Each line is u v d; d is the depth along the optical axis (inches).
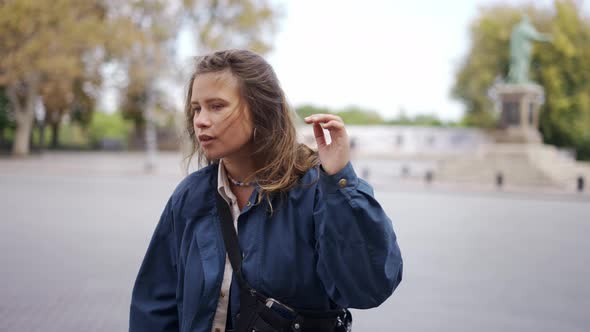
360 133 1685.5
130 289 226.8
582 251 332.5
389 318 201.2
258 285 61.1
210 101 60.5
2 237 329.7
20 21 1041.5
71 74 1134.4
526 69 920.3
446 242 351.9
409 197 658.2
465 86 1517.0
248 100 60.8
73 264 266.2
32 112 1306.6
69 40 1088.8
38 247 303.3
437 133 1636.3
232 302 62.7
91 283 234.1
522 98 894.4
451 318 201.9
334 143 57.1
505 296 231.3
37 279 238.4
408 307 214.2
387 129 1670.8
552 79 1389.0
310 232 60.9
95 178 815.1
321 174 57.2
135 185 712.4
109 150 1897.1
